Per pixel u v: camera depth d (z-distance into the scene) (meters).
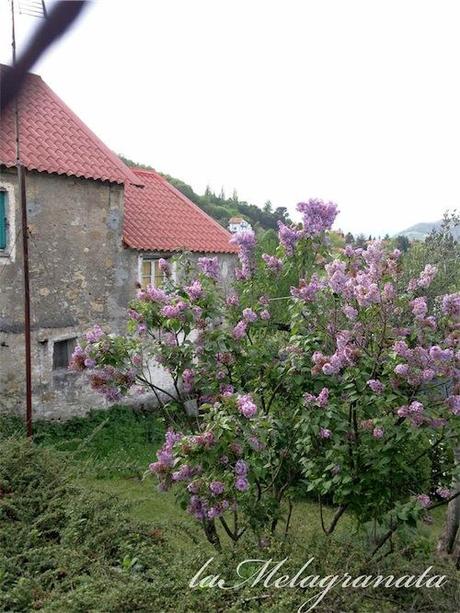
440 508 9.86
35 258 11.68
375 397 4.52
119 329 13.28
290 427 5.09
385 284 4.72
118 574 4.15
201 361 5.22
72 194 12.16
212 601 3.54
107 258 12.95
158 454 4.77
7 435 9.45
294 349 5.00
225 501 4.38
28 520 5.16
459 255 11.20
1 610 3.75
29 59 0.83
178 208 16.80
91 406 12.77
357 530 4.89
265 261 5.63
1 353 11.30
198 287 5.25
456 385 4.53
